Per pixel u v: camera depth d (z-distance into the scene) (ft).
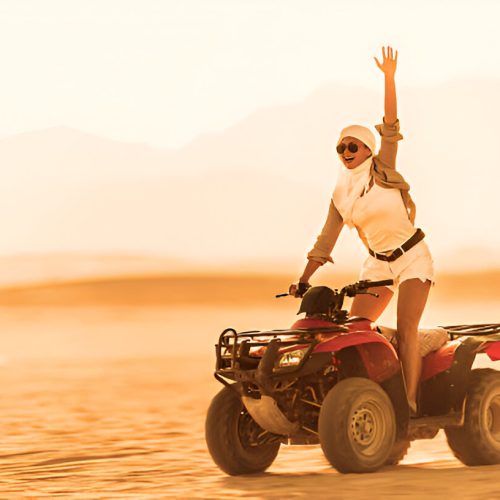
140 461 99.25
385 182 83.51
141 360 279.08
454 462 89.97
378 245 84.33
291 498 69.77
